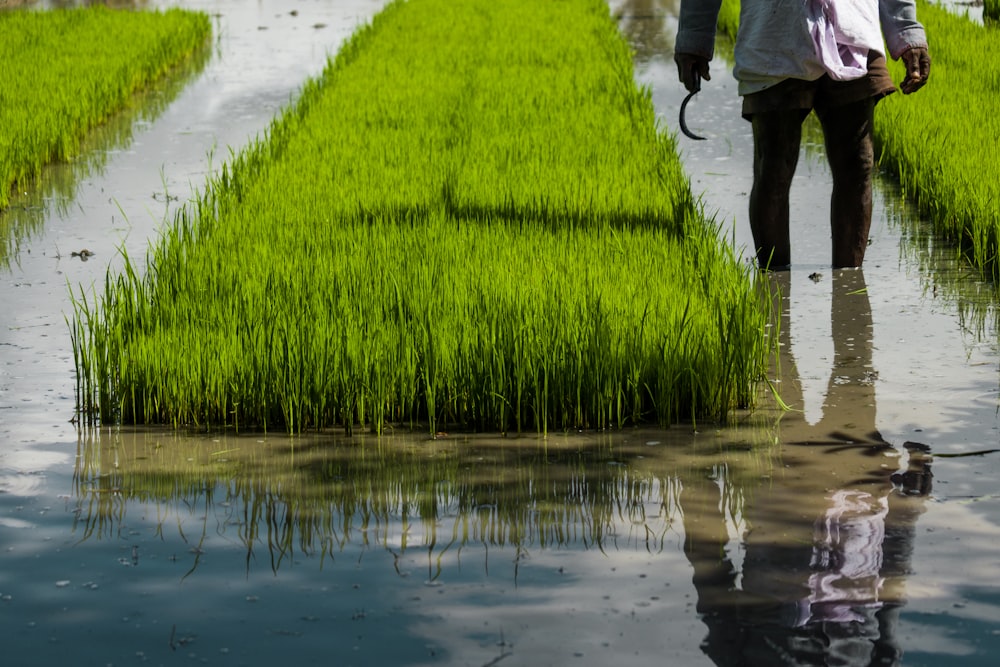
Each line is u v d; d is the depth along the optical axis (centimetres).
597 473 499
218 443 542
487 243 741
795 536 433
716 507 461
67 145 1184
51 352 663
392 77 1442
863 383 598
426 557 422
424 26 1923
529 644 360
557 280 654
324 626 372
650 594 391
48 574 409
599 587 397
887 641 359
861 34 752
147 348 577
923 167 971
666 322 596
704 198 982
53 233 927
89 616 380
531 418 562
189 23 1969
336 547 431
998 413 552
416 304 622
